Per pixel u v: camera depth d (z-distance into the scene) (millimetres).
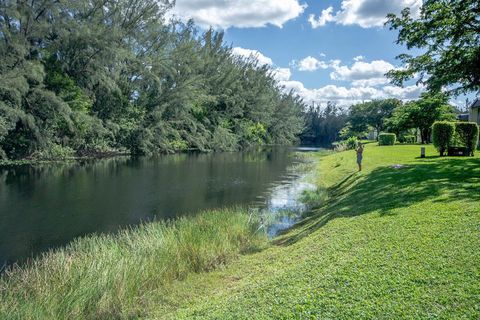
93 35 29406
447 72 13281
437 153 20750
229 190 16500
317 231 7641
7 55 24422
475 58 12266
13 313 4590
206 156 37062
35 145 25906
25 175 20188
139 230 9242
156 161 30188
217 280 6188
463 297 3496
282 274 5109
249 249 7938
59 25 28000
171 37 41750
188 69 42594
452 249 4652
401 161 17422
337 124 97000
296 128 82375
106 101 34344
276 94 75375
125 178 19875
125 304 5258
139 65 37438
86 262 6145
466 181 9414
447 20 12320
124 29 35625
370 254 4996
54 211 12336
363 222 6977
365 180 13070
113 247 7199
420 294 3668
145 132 36312
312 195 14297
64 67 29453
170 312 4992
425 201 7613
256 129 59906
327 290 4082
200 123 45438
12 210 12391
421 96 33062
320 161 30688
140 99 39062
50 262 6445
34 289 5320
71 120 27375
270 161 31469
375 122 66500
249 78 63781
